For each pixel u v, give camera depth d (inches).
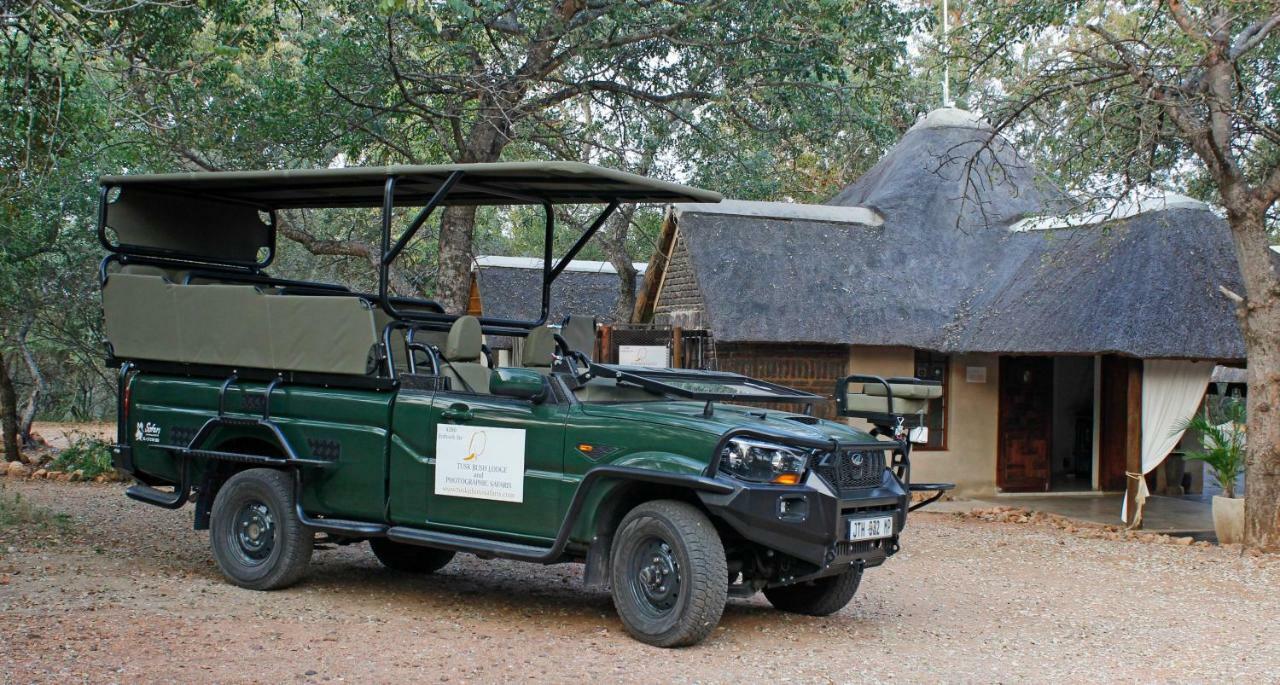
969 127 717.9
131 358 328.8
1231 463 499.2
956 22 685.9
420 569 339.6
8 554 329.7
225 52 446.0
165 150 572.7
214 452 303.6
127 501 492.1
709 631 240.2
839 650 250.5
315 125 567.2
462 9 488.1
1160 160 550.0
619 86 601.6
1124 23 510.6
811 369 618.2
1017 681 228.7
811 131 635.5
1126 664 250.4
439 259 605.9
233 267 356.5
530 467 262.1
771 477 242.7
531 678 212.5
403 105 581.3
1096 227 573.0
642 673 219.3
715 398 256.2
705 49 585.6
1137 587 366.6
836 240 649.6
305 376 298.7
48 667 203.9
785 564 258.8
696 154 681.0
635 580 249.3
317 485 294.0
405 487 280.2
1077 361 762.2
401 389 285.3
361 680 206.2
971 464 652.7
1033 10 487.5
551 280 343.3
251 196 346.0
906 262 649.6
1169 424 537.0
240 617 257.9
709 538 240.2
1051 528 522.9
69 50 402.3
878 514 261.9
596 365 271.3
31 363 751.7
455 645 238.7
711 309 590.6
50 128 415.8
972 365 652.1
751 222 642.8
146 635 233.5
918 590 342.6
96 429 998.4
